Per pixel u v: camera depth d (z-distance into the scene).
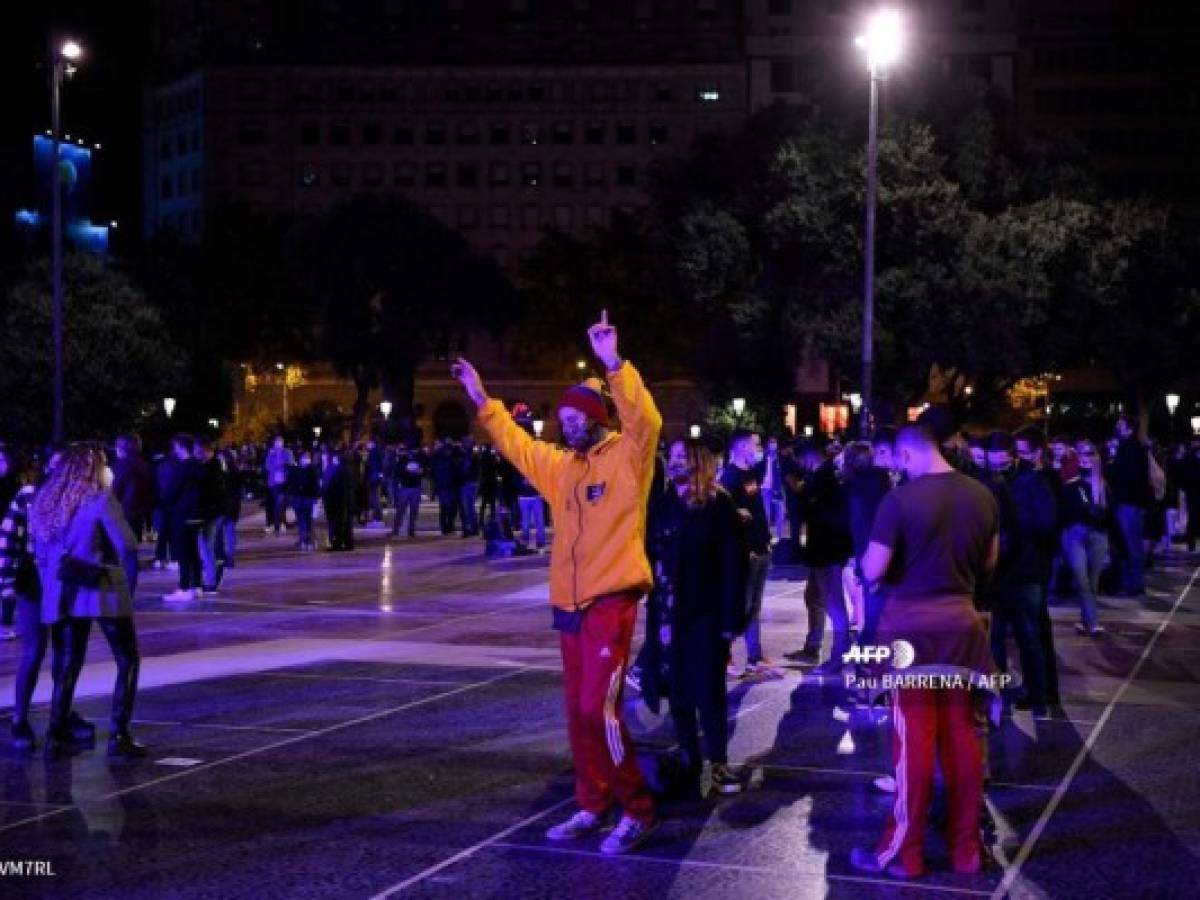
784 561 21.22
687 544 7.69
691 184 50.66
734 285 48.44
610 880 6.25
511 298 75.50
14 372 49.59
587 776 6.93
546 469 6.91
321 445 34.62
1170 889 6.15
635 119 102.62
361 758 8.55
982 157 44.75
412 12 106.00
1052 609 16.72
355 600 17.50
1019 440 10.03
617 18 104.75
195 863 6.46
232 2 106.25
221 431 71.38
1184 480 26.23
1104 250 44.59
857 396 43.41
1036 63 102.81
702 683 7.70
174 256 78.50
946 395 47.62
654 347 74.38
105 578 8.44
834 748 8.91
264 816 7.27
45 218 67.62
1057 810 7.45
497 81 103.44
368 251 70.69
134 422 51.94
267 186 104.38
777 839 6.91
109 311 51.03
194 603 17.16
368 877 6.27
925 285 41.50
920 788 6.33
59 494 8.44
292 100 104.19
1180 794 7.78
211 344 75.25
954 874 6.38
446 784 7.94
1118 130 102.50
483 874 6.34
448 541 29.19
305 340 86.62
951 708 6.43
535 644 13.48
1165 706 10.42
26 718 8.78
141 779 8.02
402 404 73.00
